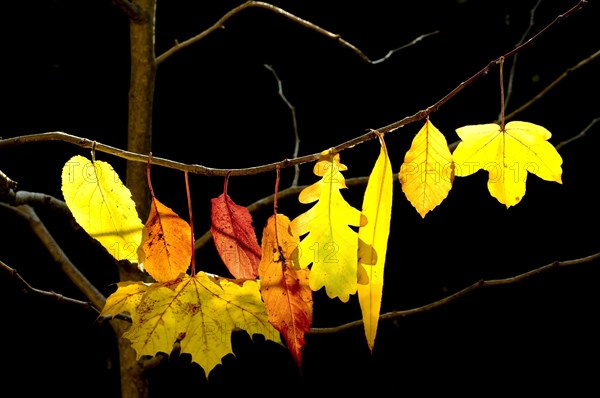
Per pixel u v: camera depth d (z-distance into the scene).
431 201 0.92
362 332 2.40
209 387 2.33
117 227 0.96
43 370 2.26
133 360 1.70
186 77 2.37
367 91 2.42
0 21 2.21
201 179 2.38
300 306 0.90
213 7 2.38
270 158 2.45
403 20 2.42
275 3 2.38
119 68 2.33
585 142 2.36
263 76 2.43
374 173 0.89
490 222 2.41
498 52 2.41
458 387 2.38
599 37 2.35
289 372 2.37
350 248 0.89
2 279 2.21
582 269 2.34
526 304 2.39
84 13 2.30
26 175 2.24
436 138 0.92
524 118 2.38
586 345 2.35
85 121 2.30
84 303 1.53
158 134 2.34
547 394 2.35
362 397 2.38
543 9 2.38
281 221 0.91
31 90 2.25
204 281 0.95
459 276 2.42
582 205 2.37
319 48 2.41
